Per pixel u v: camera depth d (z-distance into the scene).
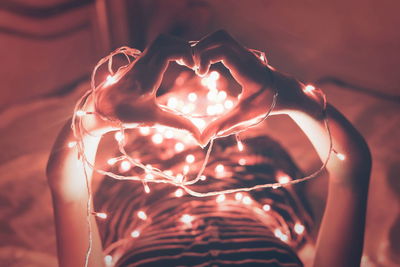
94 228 0.84
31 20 1.62
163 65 0.69
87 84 1.71
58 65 1.72
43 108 1.65
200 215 0.91
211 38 0.70
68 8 1.64
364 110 1.55
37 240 1.18
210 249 0.83
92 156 0.79
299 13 1.66
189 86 1.39
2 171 1.40
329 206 0.86
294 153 1.38
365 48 1.62
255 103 0.71
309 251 1.02
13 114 1.63
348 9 1.59
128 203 1.02
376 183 1.30
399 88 1.61
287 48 1.72
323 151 0.82
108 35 1.71
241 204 0.98
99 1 1.65
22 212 1.26
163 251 0.84
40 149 1.48
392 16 1.54
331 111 0.81
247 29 1.75
